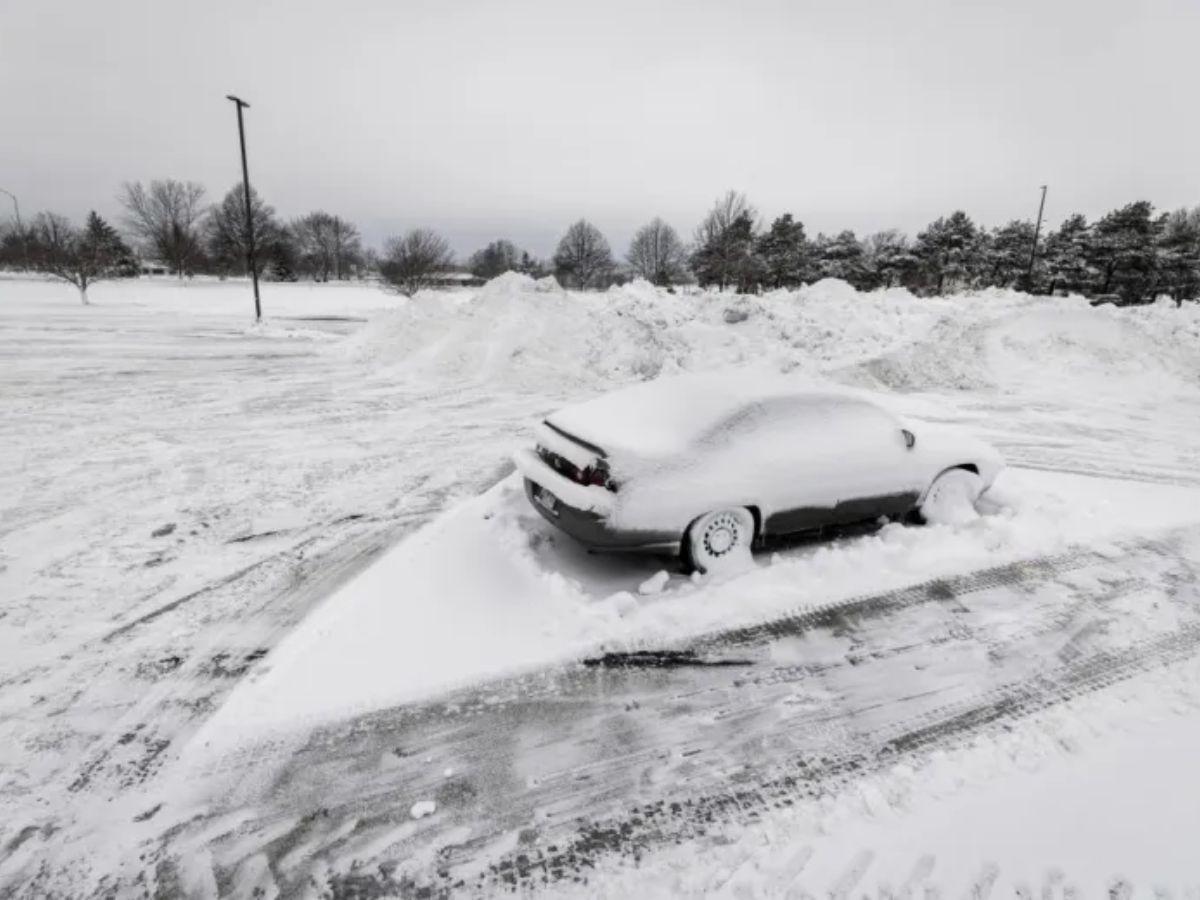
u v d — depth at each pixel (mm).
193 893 2664
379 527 6191
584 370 13188
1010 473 8070
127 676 3951
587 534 4797
